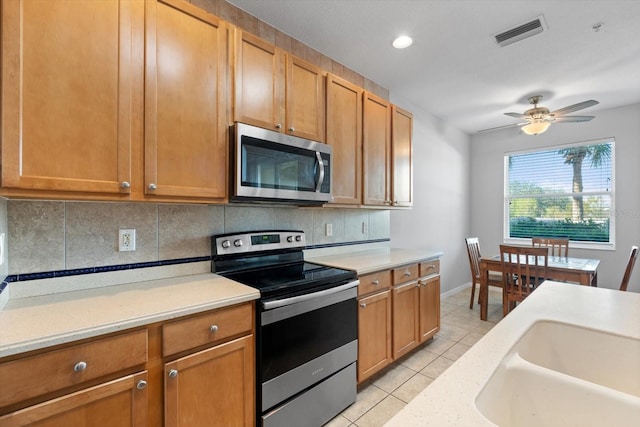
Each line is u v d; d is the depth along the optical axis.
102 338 1.07
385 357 2.29
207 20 1.58
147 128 1.37
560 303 1.23
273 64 1.89
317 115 2.15
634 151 3.75
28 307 1.22
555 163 4.43
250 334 1.48
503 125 4.66
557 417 0.71
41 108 1.12
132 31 1.33
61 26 1.17
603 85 3.21
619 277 3.85
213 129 1.59
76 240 1.47
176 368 1.23
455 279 4.79
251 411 1.47
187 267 1.82
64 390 1.00
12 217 1.32
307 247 2.51
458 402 0.58
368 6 2.04
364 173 2.53
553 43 2.45
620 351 0.93
